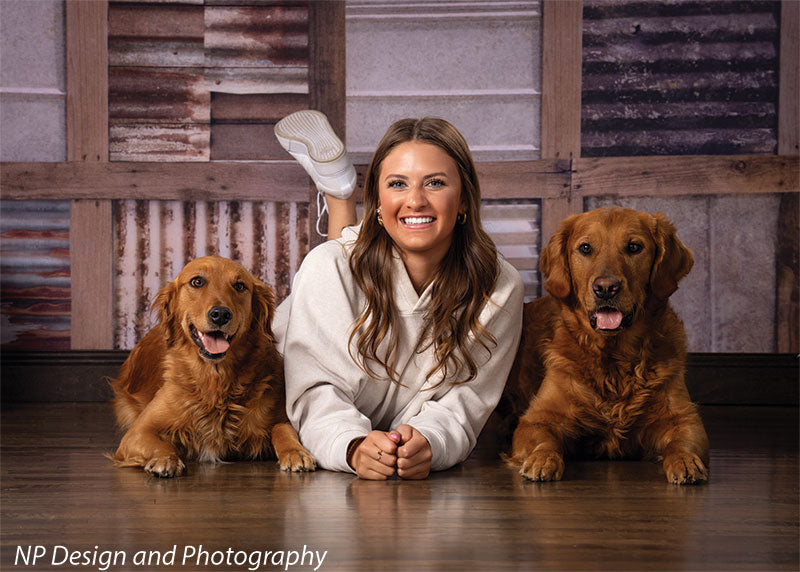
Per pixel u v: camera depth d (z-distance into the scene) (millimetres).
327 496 1738
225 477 1957
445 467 2041
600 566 1244
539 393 2281
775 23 3893
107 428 2844
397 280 2127
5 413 3301
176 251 3967
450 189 2002
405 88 3979
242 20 3934
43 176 3883
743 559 1288
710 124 3932
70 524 1491
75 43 3881
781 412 3521
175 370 2178
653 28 3916
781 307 3908
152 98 3938
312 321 2123
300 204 3969
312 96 3959
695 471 1907
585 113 3943
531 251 3980
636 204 3941
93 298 3932
